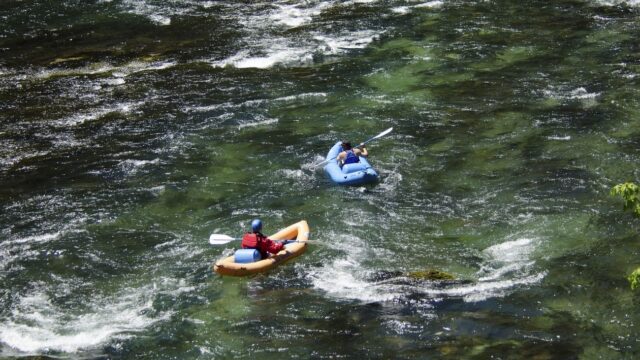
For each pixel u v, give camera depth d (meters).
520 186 17.67
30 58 26.53
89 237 16.36
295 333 13.07
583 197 17.02
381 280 14.49
